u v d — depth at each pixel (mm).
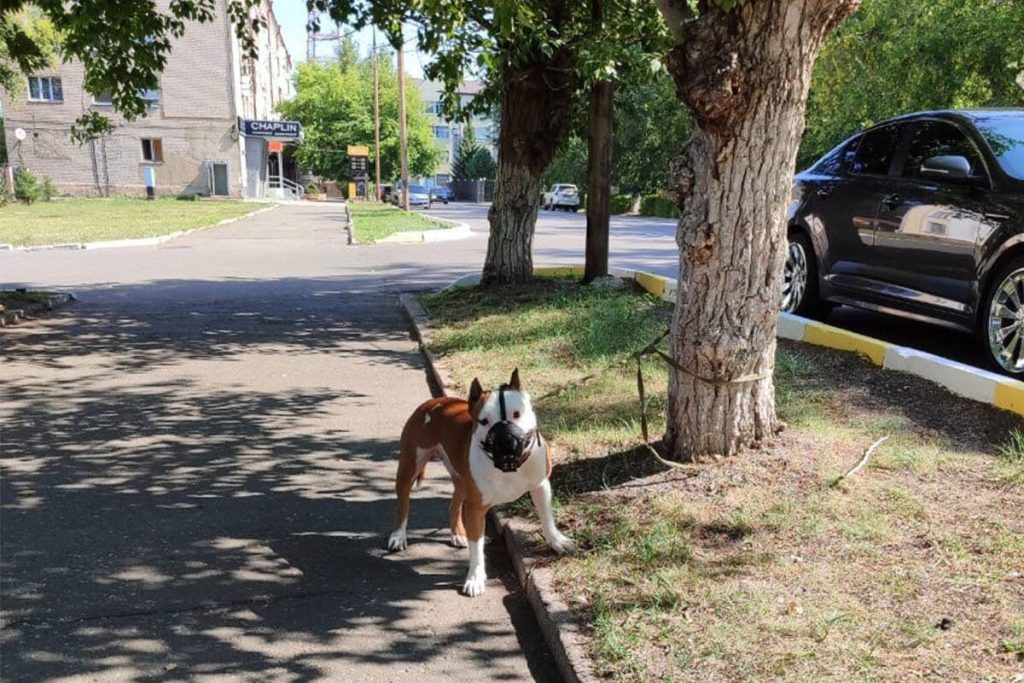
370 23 9828
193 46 45406
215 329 9758
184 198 46438
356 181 57250
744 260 4047
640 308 8336
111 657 3186
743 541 3500
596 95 9719
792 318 7035
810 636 2834
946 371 5289
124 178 46250
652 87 31281
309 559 3998
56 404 6641
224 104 46500
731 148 3885
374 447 5613
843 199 7246
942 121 6527
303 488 4883
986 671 2594
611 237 22500
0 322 9812
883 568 3238
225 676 3072
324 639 3316
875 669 2635
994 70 17344
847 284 7141
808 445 4348
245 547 4121
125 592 3680
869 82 20828
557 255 17328
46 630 3371
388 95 64812
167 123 46094
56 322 10211
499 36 8141
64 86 44438
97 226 25984
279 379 7395
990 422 4691
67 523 4383
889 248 6617
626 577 3348
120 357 8320
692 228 4074
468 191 75812
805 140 26656
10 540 4176
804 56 3779
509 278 10508
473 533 3621
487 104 10789
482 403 3410
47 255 18609
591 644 2973
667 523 3682
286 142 55312
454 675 3074
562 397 5824
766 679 2629
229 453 5484
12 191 38750
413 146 65875
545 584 3430
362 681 3041
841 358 6180
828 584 3150
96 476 5062
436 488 4922
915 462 4160
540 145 10094
